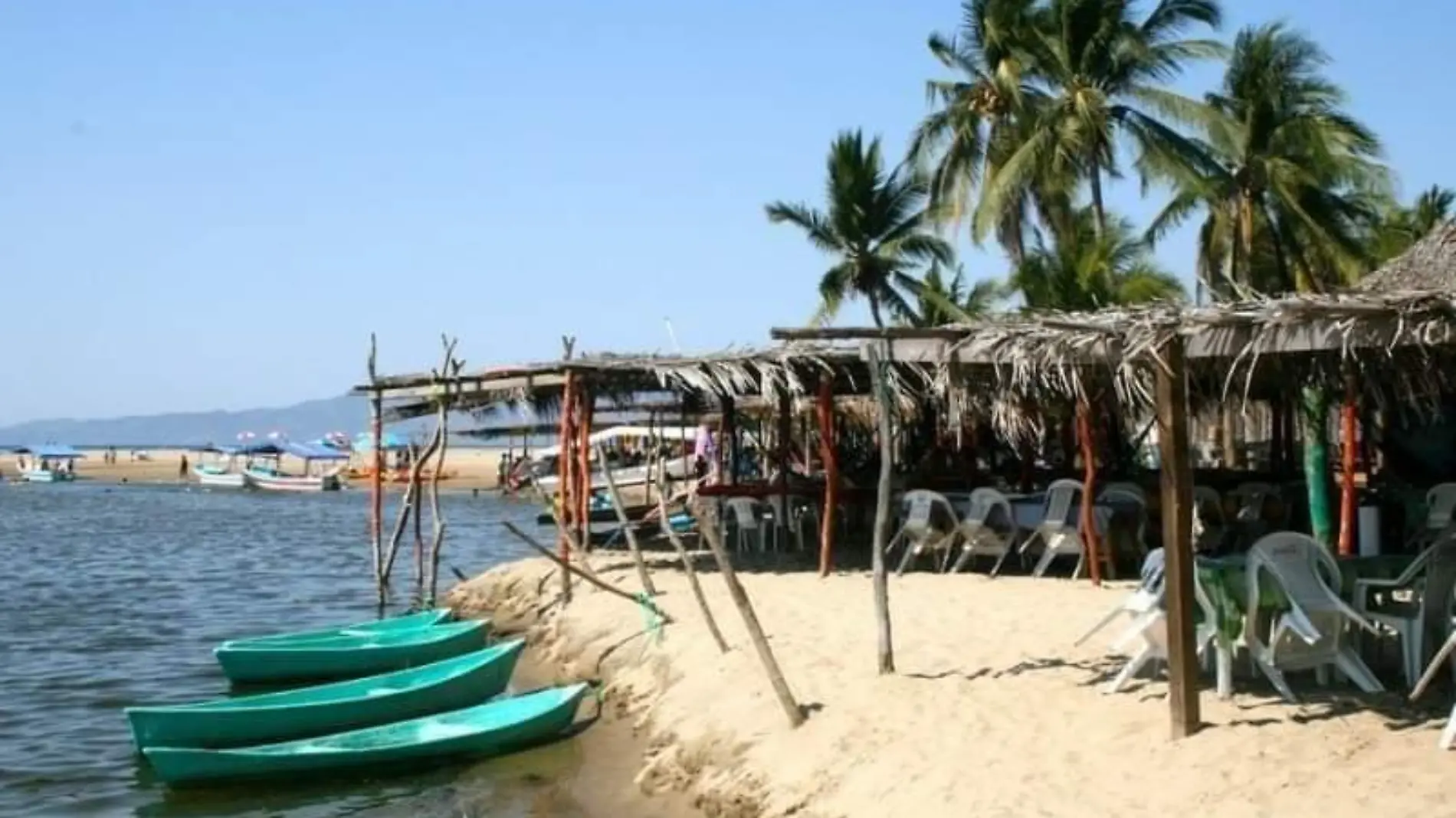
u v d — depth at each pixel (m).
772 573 17.61
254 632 20.91
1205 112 28.78
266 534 43.09
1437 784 7.23
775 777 9.71
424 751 11.78
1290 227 31.12
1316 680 9.49
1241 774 7.79
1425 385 10.05
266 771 11.48
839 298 37.22
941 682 10.62
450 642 16.72
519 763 11.91
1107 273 28.00
